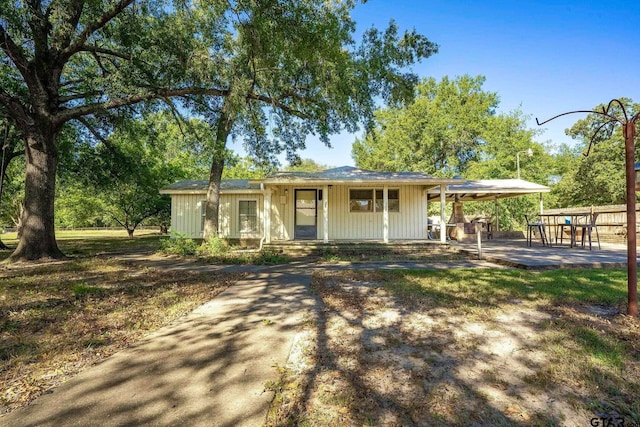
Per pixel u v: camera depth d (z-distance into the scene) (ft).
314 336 11.85
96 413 7.30
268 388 8.29
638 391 7.86
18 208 100.78
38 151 33.76
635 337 11.00
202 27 35.22
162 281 22.71
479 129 96.17
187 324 13.52
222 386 8.43
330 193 46.39
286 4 27.37
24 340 11.76
